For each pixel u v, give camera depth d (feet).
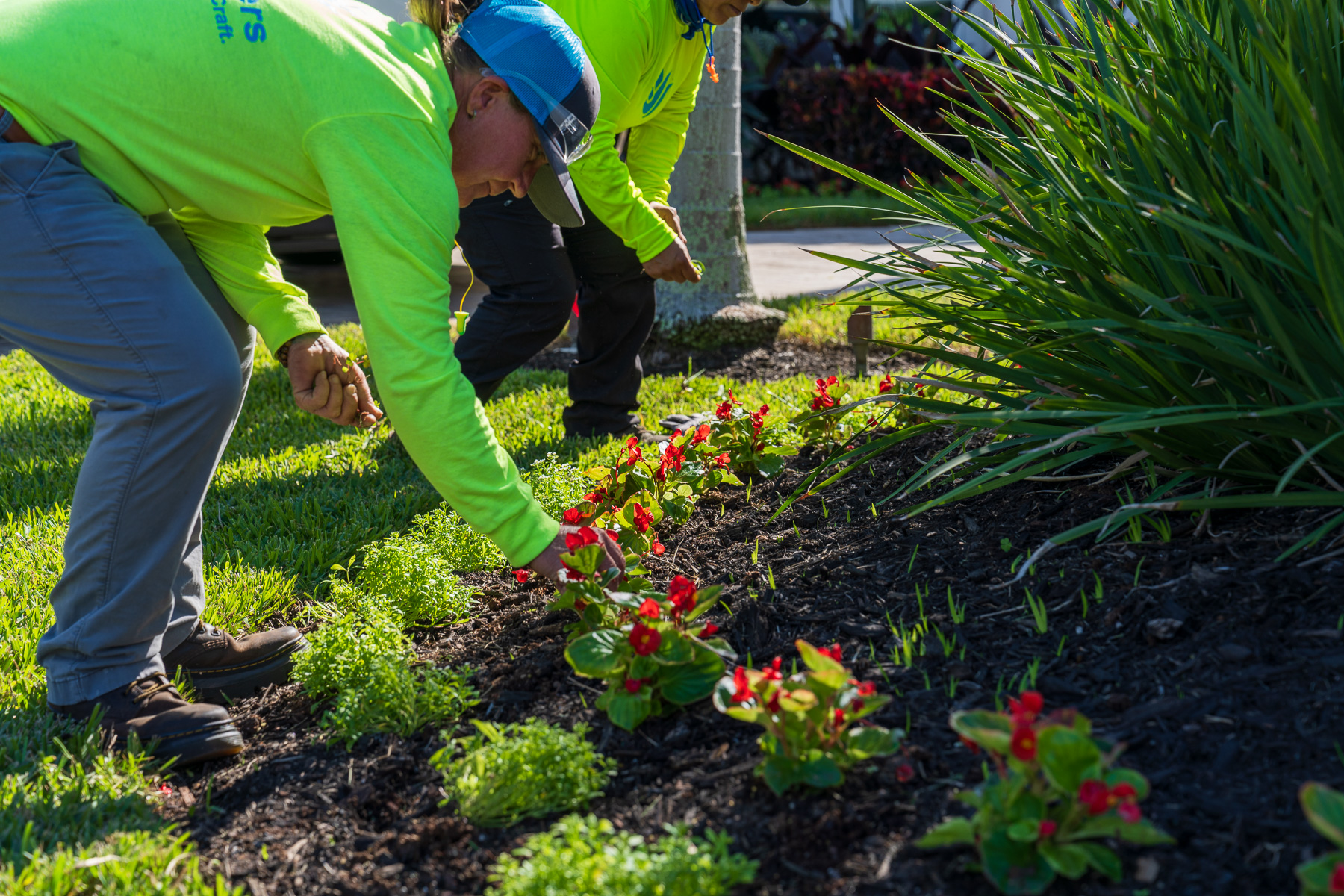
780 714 4.86
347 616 7.07
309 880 4.92
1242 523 6.33
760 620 6.70
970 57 8.75
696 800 5.08
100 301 5.68
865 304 8.91
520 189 6.57
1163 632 5.53
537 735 5.30
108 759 5.85
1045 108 7.78
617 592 6.28
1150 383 6.83
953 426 8.40
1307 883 3.42
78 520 6.02
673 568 8.02
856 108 43.01
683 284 17.84
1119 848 4.26
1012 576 6.60
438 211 5.57
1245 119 6.40
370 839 5.18
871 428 10.03
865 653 6.15
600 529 6.80
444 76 5.86
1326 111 5.66
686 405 14.28
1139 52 7.30
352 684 6.48
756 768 5.13
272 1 5.46
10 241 5.55
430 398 5.62
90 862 4.84
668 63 10.07
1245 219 6.41
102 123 5.50
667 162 11.64
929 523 7.68
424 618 7.91
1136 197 6.61
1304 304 6.16
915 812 4.73
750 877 4.33
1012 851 4.09
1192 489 6.78
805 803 4.88
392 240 5.43
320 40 5.45
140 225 5.83
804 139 44.78
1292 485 6.35
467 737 6.03
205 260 6.69
